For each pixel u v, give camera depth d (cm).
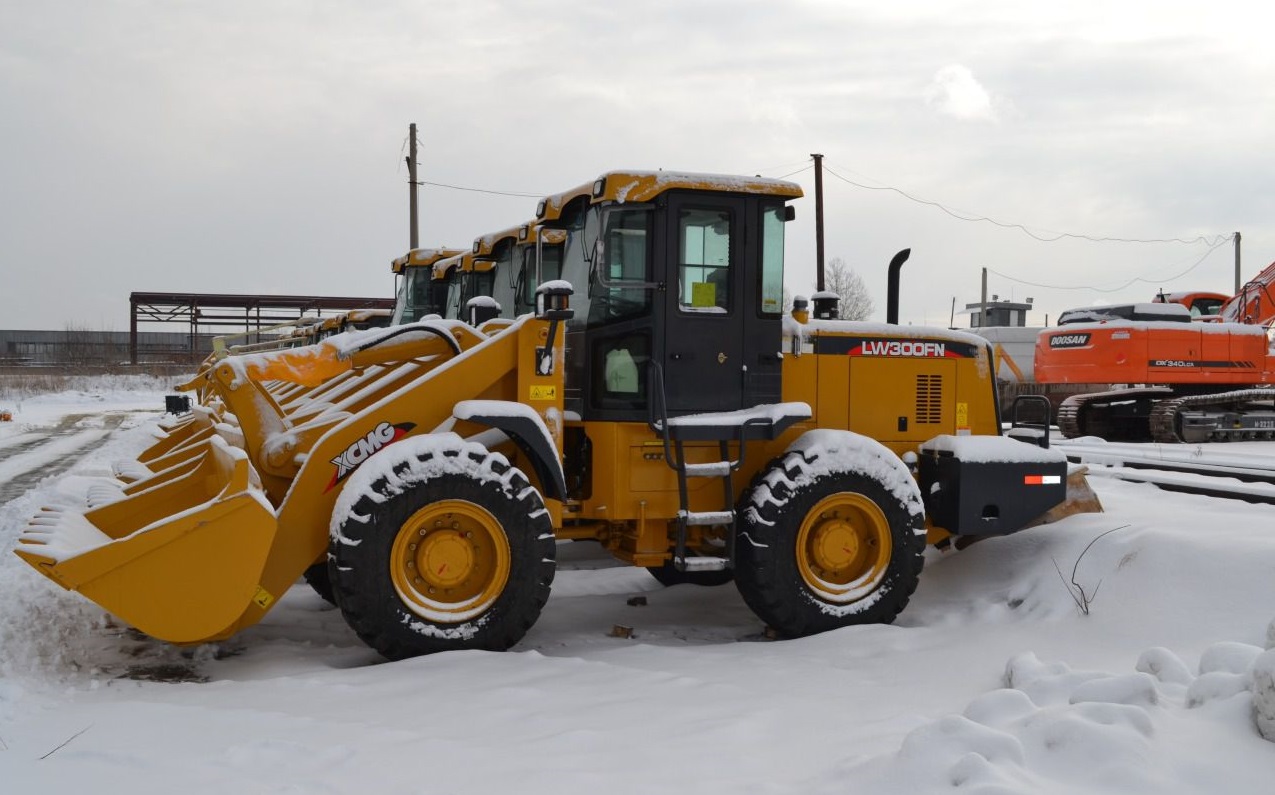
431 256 1283
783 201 620
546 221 670
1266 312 1786
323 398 682
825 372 654
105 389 4178
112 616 603
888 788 300
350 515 503
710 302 606
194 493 581
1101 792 290
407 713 403
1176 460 1232
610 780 321
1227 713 337
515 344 569
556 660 497
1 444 1908
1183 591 566
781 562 582
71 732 371
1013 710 348
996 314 3538
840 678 473
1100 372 1662
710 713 402
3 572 712
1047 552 670
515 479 532
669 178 591
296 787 311
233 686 454
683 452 595
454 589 527
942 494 652
